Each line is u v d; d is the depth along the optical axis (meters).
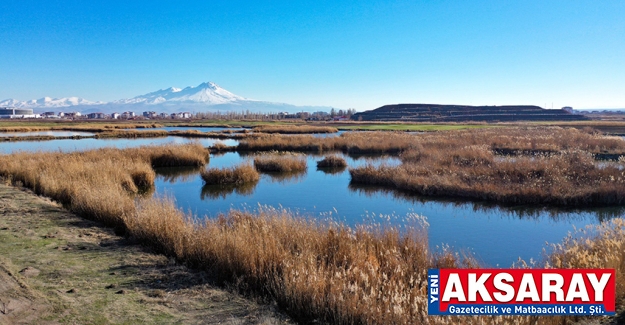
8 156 21.25
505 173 17.14
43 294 5.49
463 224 11.74
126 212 9.64
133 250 7.81
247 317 5.11
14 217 10.11
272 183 19.28
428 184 16.06
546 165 17.58
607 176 15.84
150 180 18.38
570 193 13.72
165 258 7.38
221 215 10.30
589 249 7.13
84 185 12.26
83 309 5.12
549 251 9.21
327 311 5.12
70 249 7.71
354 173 19.36
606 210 12.91
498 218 12.39
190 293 5.83
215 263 6.65
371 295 5.06
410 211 13.40
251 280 6.14
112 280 6.23
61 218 10.21
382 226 10.20
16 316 4.78
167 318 5.00
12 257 7.09
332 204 14.60
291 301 5.33
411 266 6.53
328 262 6.67
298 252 6.95
